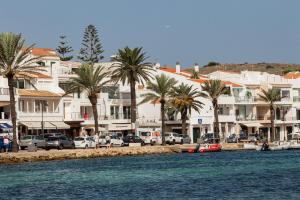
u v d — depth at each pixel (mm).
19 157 121375
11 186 83312
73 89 151500
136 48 161000
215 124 180875
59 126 156500
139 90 186750
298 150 168250
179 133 183625
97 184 84500
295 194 72312
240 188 78188
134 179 90062
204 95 178750
